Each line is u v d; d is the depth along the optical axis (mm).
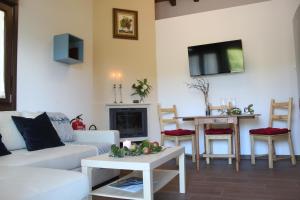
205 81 4852
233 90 4656
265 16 4527
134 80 5160
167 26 5207
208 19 4910
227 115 3877
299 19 3830
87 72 4582
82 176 1504
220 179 3074
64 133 3184
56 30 3855
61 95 3902
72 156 2385
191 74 4832
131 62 5172
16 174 1453
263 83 4484
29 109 3311
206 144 4133
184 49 5059
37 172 1503
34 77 3406
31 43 3383
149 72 5223
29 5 3377
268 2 4520
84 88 4469
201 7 6898
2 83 2980
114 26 5133
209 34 4891
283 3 4434
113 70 5047
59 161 2230
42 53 3559
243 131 4539
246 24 4637
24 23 3289
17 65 3160
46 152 2377
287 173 3256
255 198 2348
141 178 2316
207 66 4723
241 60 4473
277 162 4012
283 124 4328
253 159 3936
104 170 2875
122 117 5027
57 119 3252
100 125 4852
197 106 4906
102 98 4910
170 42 5168
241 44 4480
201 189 2684
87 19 4672
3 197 1095
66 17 4102
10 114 2771
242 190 2604
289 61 4352
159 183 2197
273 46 4457
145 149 2195
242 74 4617
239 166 3797
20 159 2043
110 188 2051
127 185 2104
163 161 2076
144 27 5309
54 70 3773
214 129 4203
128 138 4988
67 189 1352
